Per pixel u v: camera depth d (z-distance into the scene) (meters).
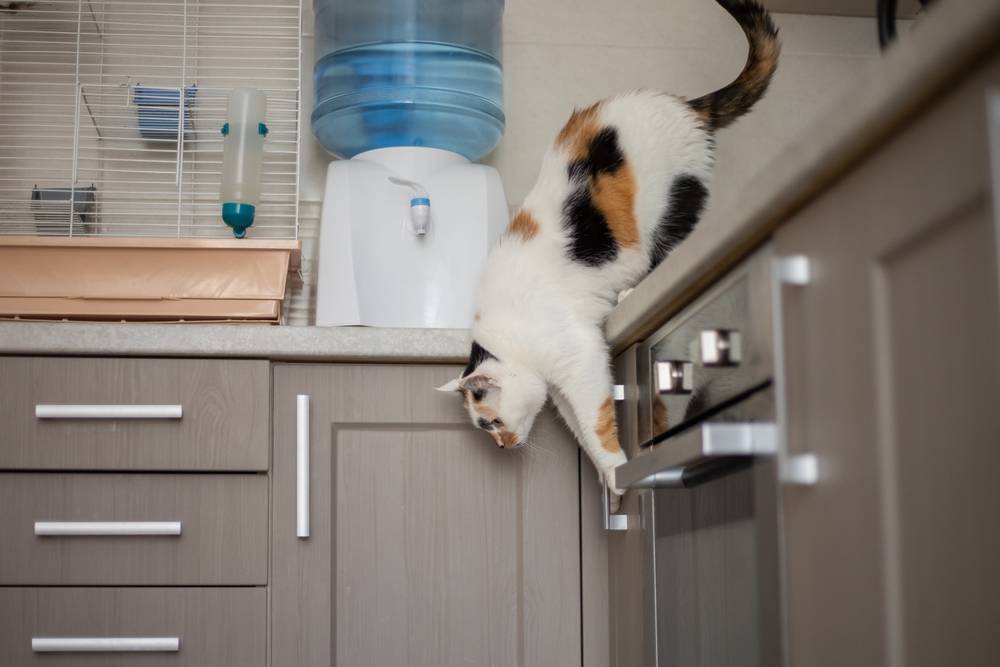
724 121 1.70
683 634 1.20
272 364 1.58
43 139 2.02
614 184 1.63
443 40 1.90
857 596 0.76
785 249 0.90
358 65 1.83
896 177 0.72
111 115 2.03
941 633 0.66
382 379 1.59
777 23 2.13
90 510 1.53
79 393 1.54
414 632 1.55
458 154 1.82
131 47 2.06
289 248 1.67
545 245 1.61
